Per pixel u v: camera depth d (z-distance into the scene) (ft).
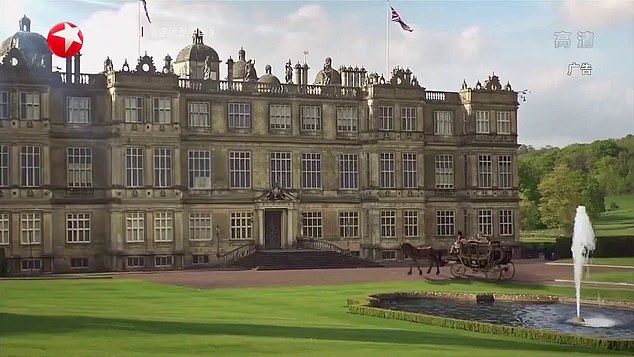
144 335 120.57
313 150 374.02
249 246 355.97
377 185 377.30
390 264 362.74
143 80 338.75
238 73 413.18
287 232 366.43
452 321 155.33
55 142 333.62
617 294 218.79
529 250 406.82
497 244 264.11
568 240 402.11
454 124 401.08
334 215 376.48
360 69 403.34
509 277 271.08
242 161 361.92
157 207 340.80
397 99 382.01
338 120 379.35
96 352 103.71
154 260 339.77
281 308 182.19
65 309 162.61
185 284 246.27
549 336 139.74
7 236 321.32
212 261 353.31
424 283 252.21
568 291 228.63
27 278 276.82
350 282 255.29
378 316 170.19
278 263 342.03
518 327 147.13
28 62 335.88
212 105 357.61
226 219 357.20
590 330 157.07
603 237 398.62
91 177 339.16
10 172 321.93
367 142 379.35
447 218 397.80
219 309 176.55
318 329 139.44
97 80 340.80
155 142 340.39
